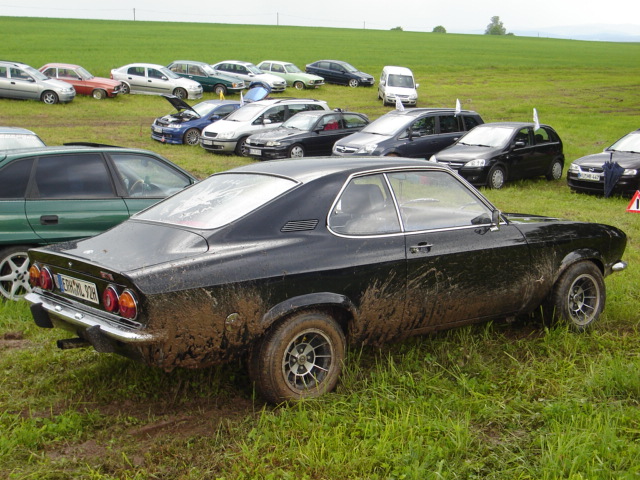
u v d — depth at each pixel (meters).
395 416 4.17
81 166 7.04
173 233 4.41
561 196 15.54
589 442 3.74
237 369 4.99
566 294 5.75
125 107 32.25
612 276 7.69
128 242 4.47
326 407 4.34
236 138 21.42
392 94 36.03
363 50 71.88
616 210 13.55
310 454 3.70
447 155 16.67
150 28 87.50
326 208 4.62
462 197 5.34
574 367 5.04
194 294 4.02
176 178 7.66
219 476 3.57
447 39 101.38
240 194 4.73
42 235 6.63
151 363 4.01
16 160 6.70
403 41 90.12
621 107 38.19
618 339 5.71
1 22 84.62
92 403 4.49
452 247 5.05
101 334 4.04
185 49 61.94
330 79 45.34
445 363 5.14
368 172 4.91
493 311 5.42
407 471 3.51
